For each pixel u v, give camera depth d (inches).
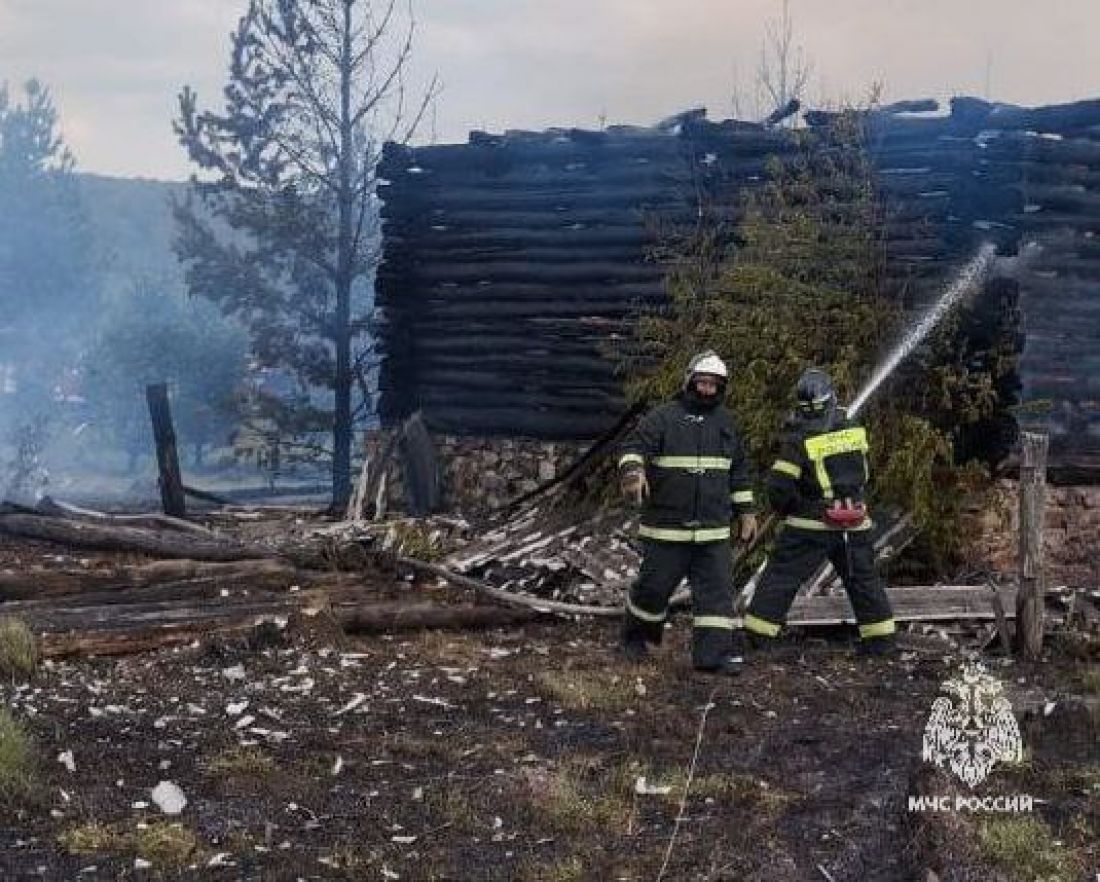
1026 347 445.1
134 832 219.9
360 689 316.5
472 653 355.9
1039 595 368.8
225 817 229.5
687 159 517.0
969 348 458.9
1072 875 212.7
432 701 307.3
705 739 282.2
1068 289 451.5
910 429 429.1
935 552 435.8
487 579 431.5
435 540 472.4
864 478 363.6
